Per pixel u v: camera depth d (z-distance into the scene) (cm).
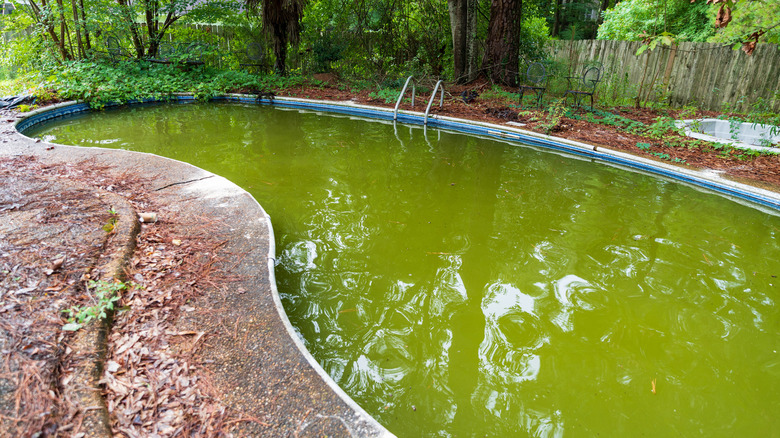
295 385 154
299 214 346
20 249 205
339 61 1139
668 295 255
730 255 304
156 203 297
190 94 871
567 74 967
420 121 743
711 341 217
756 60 770
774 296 257
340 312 229
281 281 252
